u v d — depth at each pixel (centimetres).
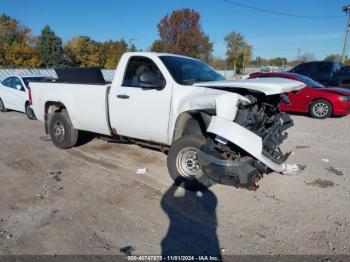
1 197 408
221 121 361
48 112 641
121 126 505
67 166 530
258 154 358
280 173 490
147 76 444
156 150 617
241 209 377
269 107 425
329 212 369
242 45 5531
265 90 378
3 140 716
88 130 571
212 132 361
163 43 3978
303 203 392
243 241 313
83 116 556
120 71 501
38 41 4306
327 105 984
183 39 3806
